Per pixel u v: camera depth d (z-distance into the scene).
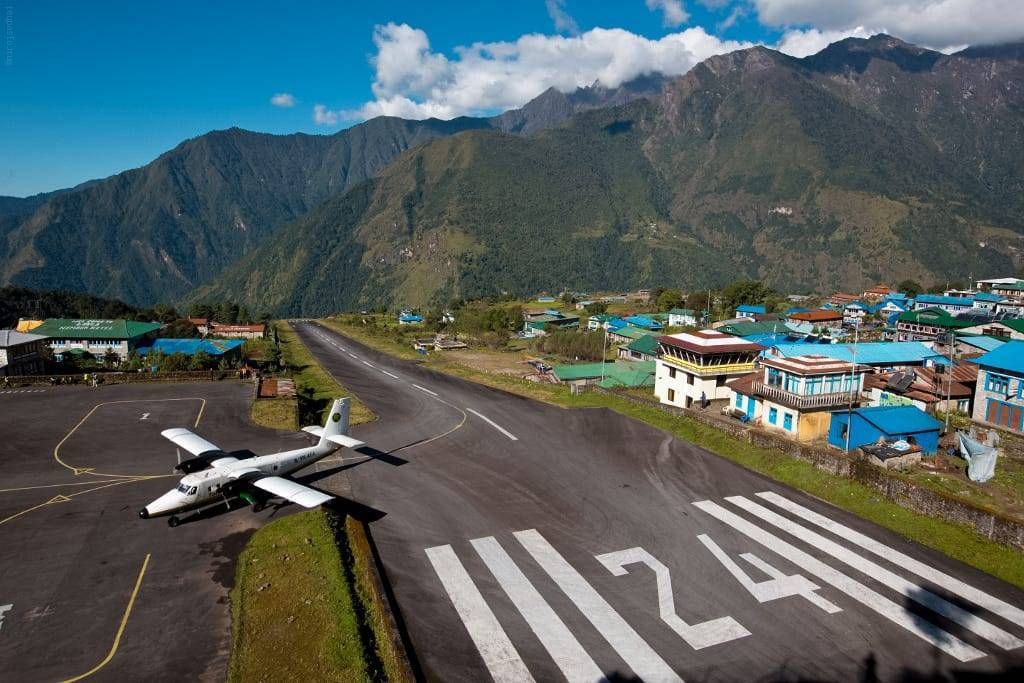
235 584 26.02
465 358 113.50
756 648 22.06
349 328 188.88
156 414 53.22
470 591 25.70
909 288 197.12
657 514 33.66
